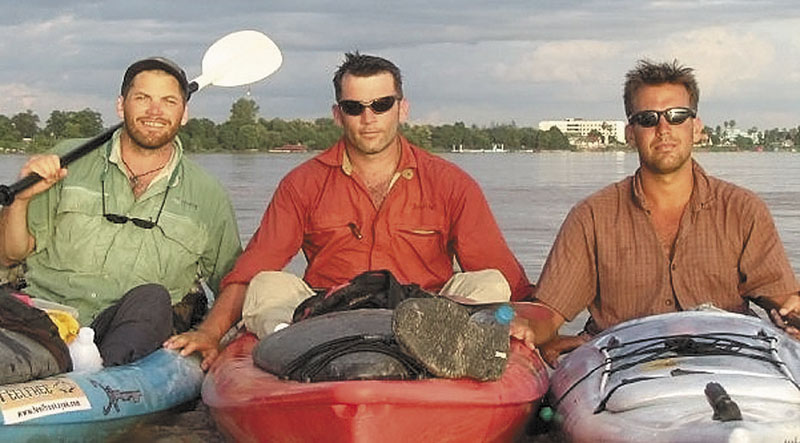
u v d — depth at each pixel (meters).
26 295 3.07
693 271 3.16
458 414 2.42
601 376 2.70
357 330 2.59
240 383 2.57
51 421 2.66
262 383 2.52
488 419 2.49
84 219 3.32
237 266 3.31
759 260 3.13
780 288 3.10
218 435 2.95
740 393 2.46
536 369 2.84
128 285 3.34
